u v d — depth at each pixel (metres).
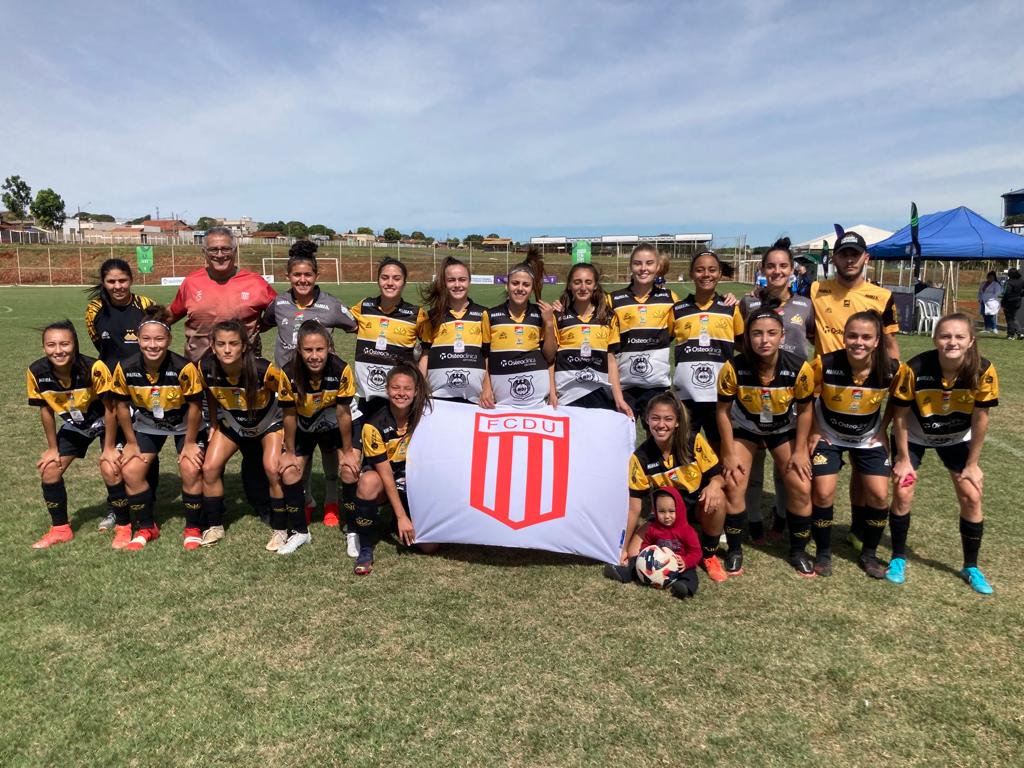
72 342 4.22
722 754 2.54
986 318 17.39
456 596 3.74
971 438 3.87
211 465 4.39
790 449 4.18
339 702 2.81
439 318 4.84
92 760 2.48
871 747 2.59
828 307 4.99
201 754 2.51
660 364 4.96
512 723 2.69
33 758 2.48
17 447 6.69
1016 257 15.62
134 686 2.91
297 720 2.70
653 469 3.97
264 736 2.61
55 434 4.42
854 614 3.58
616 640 3.29
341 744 2.56
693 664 3.10
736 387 4.10
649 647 3.23
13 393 9.20
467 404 4.53
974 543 3.89
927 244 16.17
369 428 4.12
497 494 4.06
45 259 52.06
